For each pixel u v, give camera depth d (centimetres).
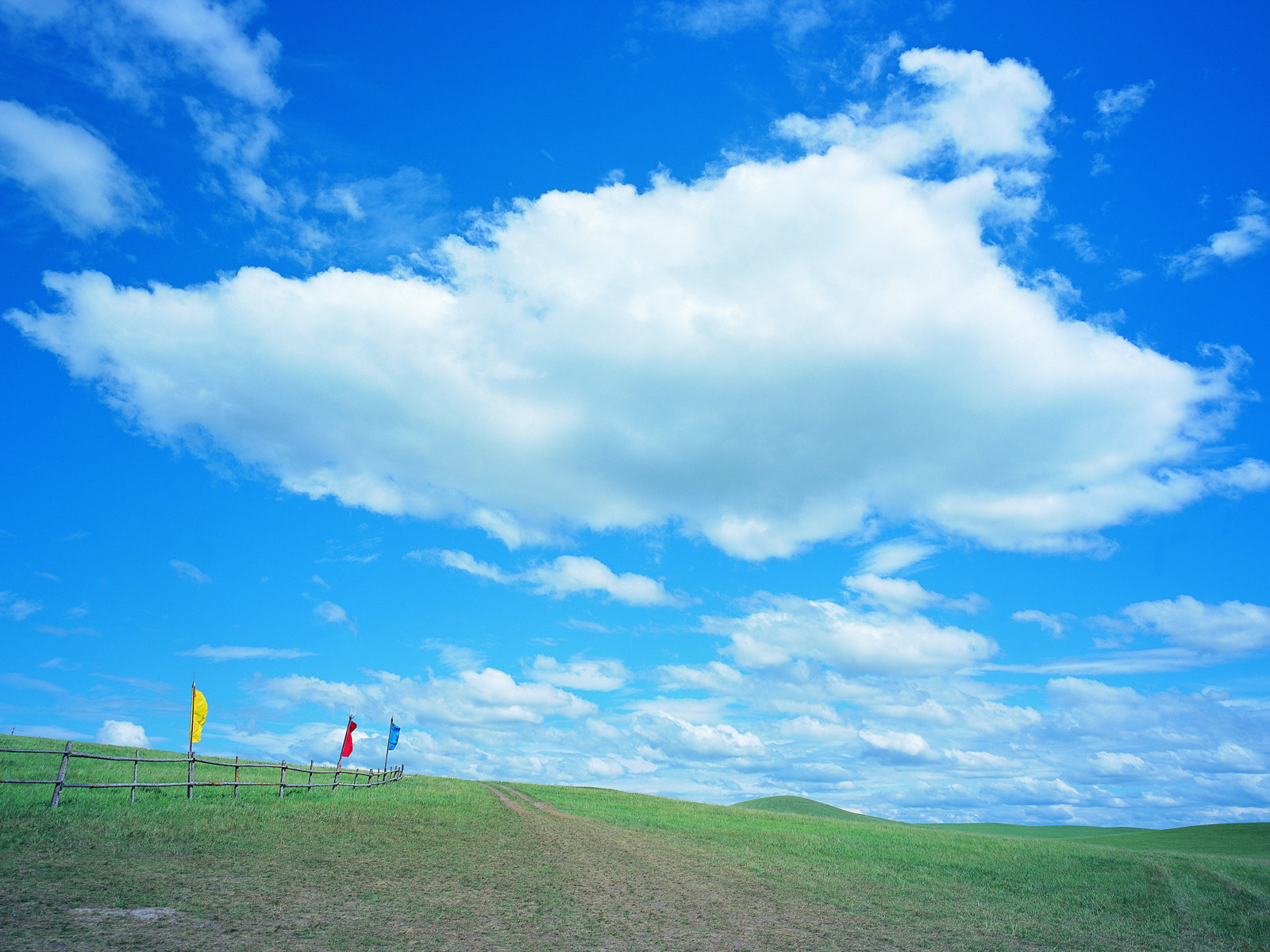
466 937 1115
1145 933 1689
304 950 962
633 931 1261
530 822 3133
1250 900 2111
